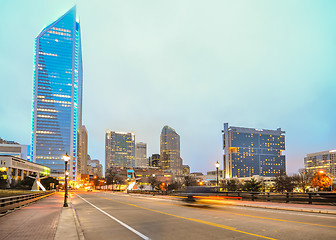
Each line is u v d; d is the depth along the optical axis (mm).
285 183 117250
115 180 173250
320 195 22656
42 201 36781
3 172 117562
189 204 28609
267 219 15359
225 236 10727
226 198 30703
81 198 47031
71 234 11086
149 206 26391
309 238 10195
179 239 10367
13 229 12375
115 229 12953
